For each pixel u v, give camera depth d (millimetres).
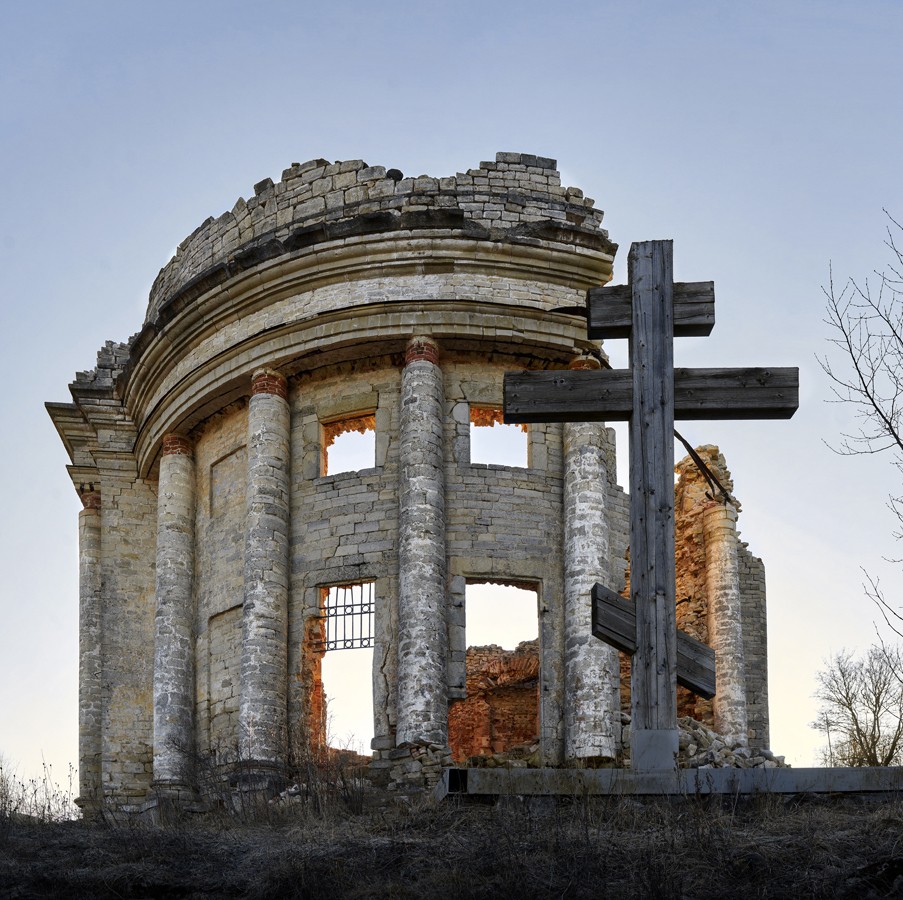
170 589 30641
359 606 28141
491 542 27953
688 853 14656
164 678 29969
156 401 31797
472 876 14820
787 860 14367
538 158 29734
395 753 25938
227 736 28875
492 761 26797
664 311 17406
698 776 15961
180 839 18672
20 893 16234
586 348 28703
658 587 16641
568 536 28172
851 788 16109
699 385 17203
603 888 14156
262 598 27906
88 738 33156
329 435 29938
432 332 28219
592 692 26969
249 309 29531
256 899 15633
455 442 28438
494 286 28312
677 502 33344
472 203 28797
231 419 30938
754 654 34125
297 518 28906
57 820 23703
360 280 28547
